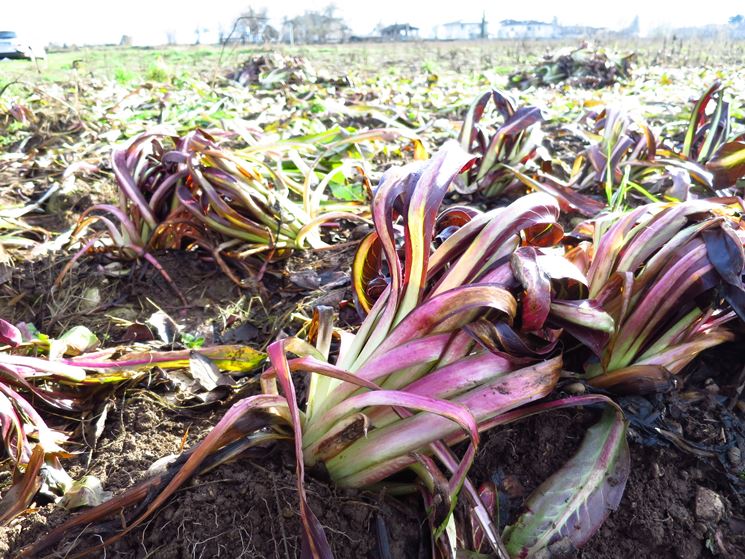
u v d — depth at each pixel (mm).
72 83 8219
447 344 1484
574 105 6969
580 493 1531
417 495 1589
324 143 4414
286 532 1411
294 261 2918
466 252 1510
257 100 7570
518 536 1494
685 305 1703
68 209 3559
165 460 1622
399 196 1677
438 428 1424
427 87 9719
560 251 2016
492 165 3631
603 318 1533
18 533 1463
